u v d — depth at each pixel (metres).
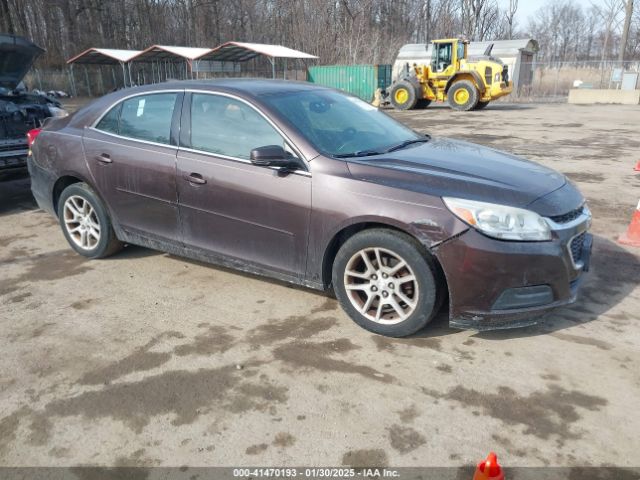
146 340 3.56
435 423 2.72
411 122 17.31
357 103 4.60
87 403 2.93
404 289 3.45
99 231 4.78
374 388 3.01
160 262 4.89
